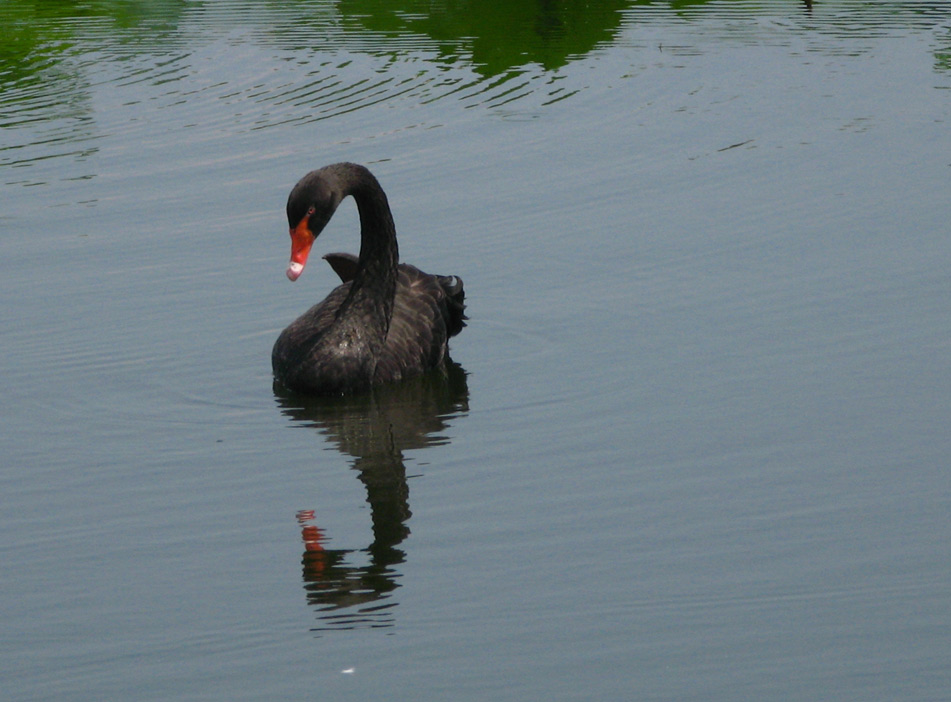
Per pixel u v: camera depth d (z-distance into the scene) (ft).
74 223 59.16
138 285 51.83
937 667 26.86
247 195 62.54
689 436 38.68
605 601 29.76
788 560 31.42
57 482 36.83
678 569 31.12
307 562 31.96
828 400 40.63
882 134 70.03
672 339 45.83
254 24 107.76
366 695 26.32
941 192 59.98
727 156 67.00
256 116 77.97
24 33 106.32
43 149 71.97
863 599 29.55
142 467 37.78
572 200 60.70
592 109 77.51
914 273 50.42
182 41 101.91
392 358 44.68
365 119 76.43
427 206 60.29
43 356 45.65
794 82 82.99
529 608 29.50
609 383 42.75
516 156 67.92
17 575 31.60
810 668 26.94
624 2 114.21
